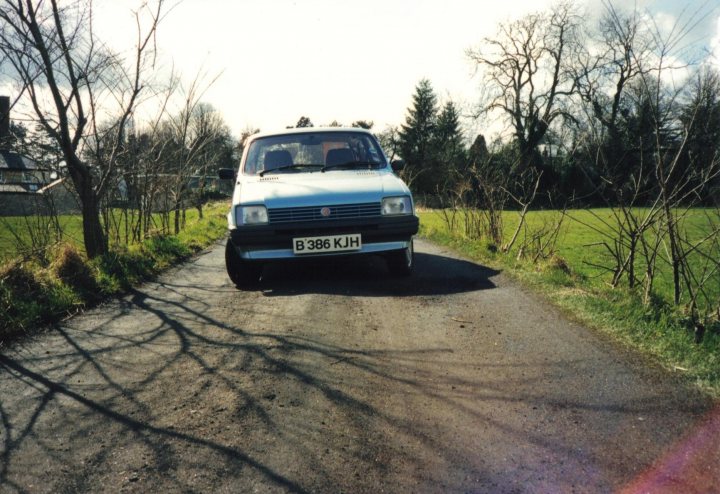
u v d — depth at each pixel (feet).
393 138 190.60
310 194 18.42
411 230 18.58
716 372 10.05
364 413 8.73
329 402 9.17
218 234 43.01
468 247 29.14
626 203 16.81
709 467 7.00
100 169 25.29
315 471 7.07
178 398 9.45
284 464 7.24
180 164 35.32
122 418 8.71
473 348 11.98
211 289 19.26
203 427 8.34
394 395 9.45
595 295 16.46
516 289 18.07
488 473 6.97
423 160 181.68
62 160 23.17
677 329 12.71
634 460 7.21
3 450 7.75
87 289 17.94
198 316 15.11
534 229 27.30
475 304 16.08
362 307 15.81
